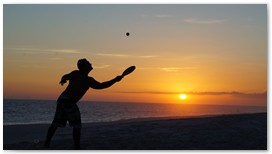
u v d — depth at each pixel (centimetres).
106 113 5653
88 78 818
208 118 1351
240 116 1365
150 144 879
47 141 849
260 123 1180
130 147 844
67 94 809
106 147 845
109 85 819
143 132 1059
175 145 863
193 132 1037
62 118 823
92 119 3416
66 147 850
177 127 1134
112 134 1039
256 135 996
